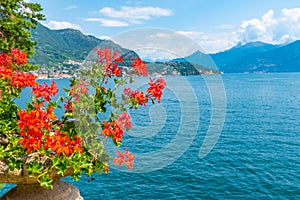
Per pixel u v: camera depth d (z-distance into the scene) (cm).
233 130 3350
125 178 1873
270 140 2914
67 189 366
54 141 295
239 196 1703
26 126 295
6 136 350
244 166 2142
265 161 2259
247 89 9000
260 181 1892
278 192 1756
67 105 332
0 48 884
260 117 4278
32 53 1038
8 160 309
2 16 1040
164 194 1703
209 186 1808
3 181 329
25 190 346
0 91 378
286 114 4566
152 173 1953
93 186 1770
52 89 324
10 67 383
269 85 10844
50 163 326
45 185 310
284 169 2100
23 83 330
